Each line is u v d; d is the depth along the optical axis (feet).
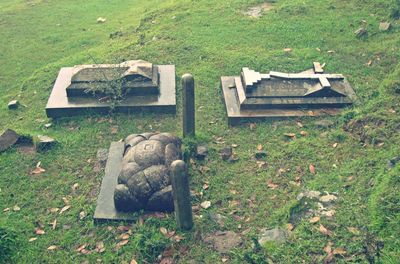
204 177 23.29
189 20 41.09
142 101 29.35
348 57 32.89
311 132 25.84
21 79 36.88
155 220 20.24
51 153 25.98
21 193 23.31
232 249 18.85
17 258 19.36
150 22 42.93
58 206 22.35
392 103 25.81
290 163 23.62
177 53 36.09
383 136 23.62
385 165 21.54
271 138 25.86
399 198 18.70
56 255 19.62
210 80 32.45
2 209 22.29
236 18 40.45
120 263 18.83
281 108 27.81
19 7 53.67
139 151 21.72
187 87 23.25
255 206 21.25
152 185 20.59
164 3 49.42
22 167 25.05
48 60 39.91
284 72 32.12
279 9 40.70
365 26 36.01
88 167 24.88
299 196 20.84
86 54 38.58
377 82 29.40
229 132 26.96
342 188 20.90
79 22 48.34
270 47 35.45
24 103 32.14
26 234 20.67
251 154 24.80
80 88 29.63
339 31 36.19
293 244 18.38
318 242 18.19
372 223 18.26
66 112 29.12
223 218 20.61
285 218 19.92
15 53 41.60
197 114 28.99
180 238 19.36
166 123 28.35
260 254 18.06
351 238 18.08
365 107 26.27
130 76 29.63
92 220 21.13
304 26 37.50
